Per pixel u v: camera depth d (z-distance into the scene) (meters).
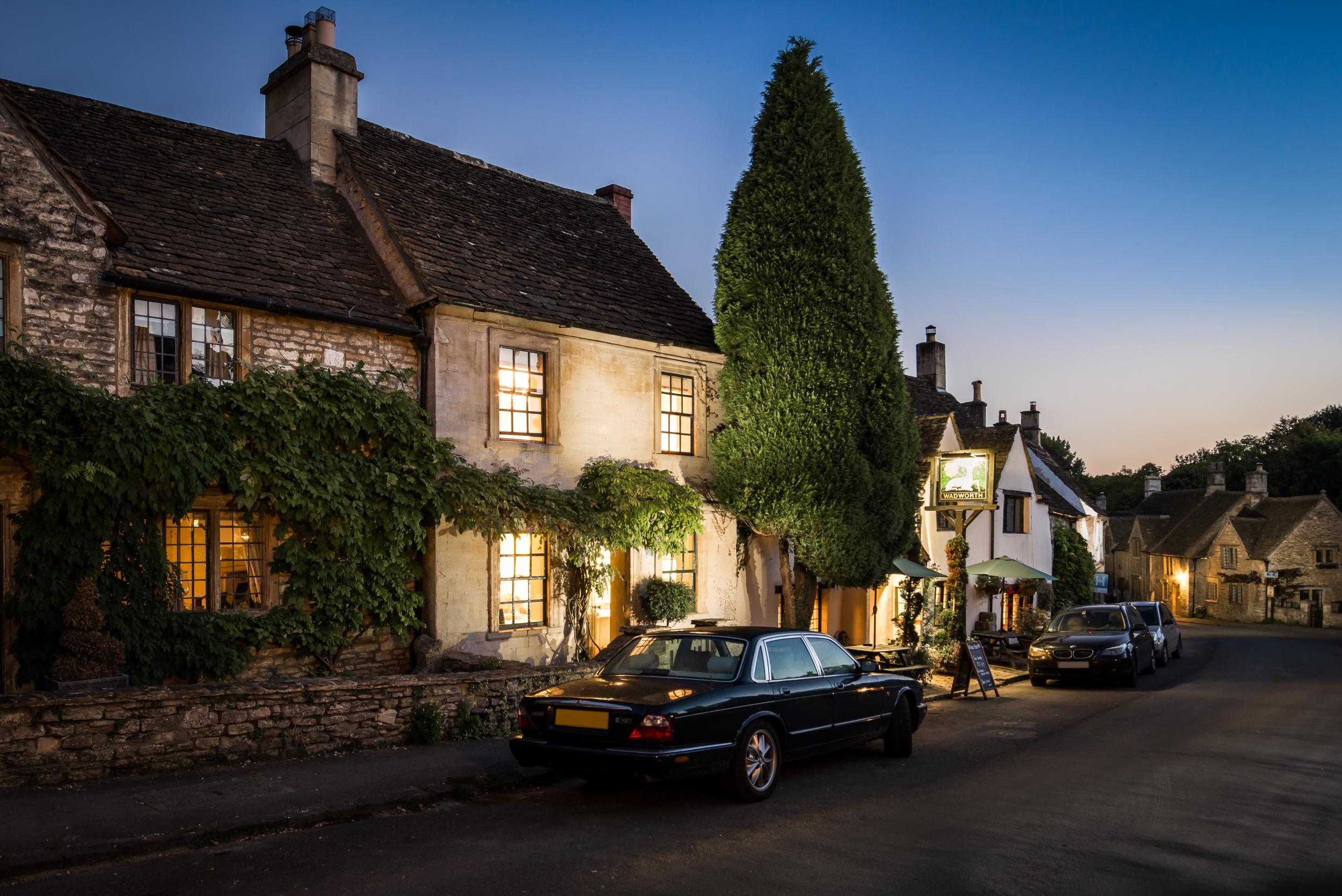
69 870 6.21
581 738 8.06
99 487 10.25
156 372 11.75
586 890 5.91
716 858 6.61
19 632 10.12
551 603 15.53
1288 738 12.17
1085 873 6.38
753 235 17.88
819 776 9.66
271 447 11.94
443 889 5.88
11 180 10.70
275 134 16.88
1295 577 58.91
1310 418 85.69
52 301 10.89
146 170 13.69
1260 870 6.50
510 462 15.02
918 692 11.26
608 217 21.22
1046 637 19.95
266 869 6.27
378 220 15.28
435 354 14.17
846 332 17.53
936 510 20.86
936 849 6.91
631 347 17.19
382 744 10.31
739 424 17.83
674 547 16.67
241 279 12.64
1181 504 74.69
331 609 12.52
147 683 10.80
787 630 9.73
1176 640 26.20
